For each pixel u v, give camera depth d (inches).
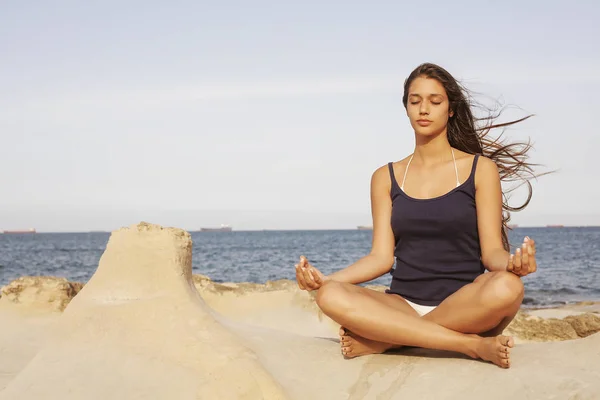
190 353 111.4
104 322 121.3
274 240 3147.1
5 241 3395.7
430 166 130.1
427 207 123.7
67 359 115.1
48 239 4052.7
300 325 235.3
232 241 3011.8
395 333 110.5
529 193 146.2
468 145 139.9
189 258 139.8
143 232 136.6
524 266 102.4
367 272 129.1
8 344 194.4
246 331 131.0
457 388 98.8
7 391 108.3
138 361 111.8
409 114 130.6
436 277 122.2
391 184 133.5
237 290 267.9
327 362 115.6
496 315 106.7
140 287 128.3
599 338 109.7
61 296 257.6
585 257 1288.1
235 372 104.9
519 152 144.7
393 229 129.3
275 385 103.1
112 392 104.5
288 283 284.5
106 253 135.6
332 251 1791.3
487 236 121.6
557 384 95.0
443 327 111.0
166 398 102.1
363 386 104.8
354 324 111.5
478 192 123.9
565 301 503.8
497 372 102.1
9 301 252.7
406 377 105.5
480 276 111.3
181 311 120.9
